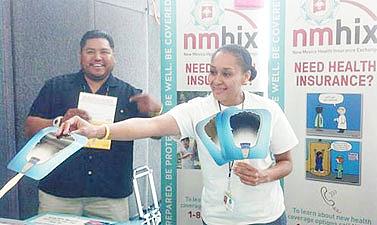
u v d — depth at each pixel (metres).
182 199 2.38
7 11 2.37
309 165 2.25
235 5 2.20
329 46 2.14
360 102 2.12
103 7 2.36
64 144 2.09
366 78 2.10
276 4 2.18
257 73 2.18
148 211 2.43
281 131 2.14
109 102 2.36
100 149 2.40
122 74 2.37
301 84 2.20
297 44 2.18
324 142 2.21
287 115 2.23
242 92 2.16
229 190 2.13
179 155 2.35
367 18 2.07
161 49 2.30
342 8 2.10
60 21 2.37
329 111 2.18
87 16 2.37
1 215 2.43
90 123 2.29
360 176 2.17
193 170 2.34
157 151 2.39
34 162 2.01
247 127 2.13
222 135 2.13
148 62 2.35
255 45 2.20
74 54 2.38
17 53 2.39
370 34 2.07
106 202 2.44
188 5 2.25
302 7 2.16
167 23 2.28
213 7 2.22
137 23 2.33
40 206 2.45
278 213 2.16
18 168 2.02
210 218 2.18
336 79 2.15
